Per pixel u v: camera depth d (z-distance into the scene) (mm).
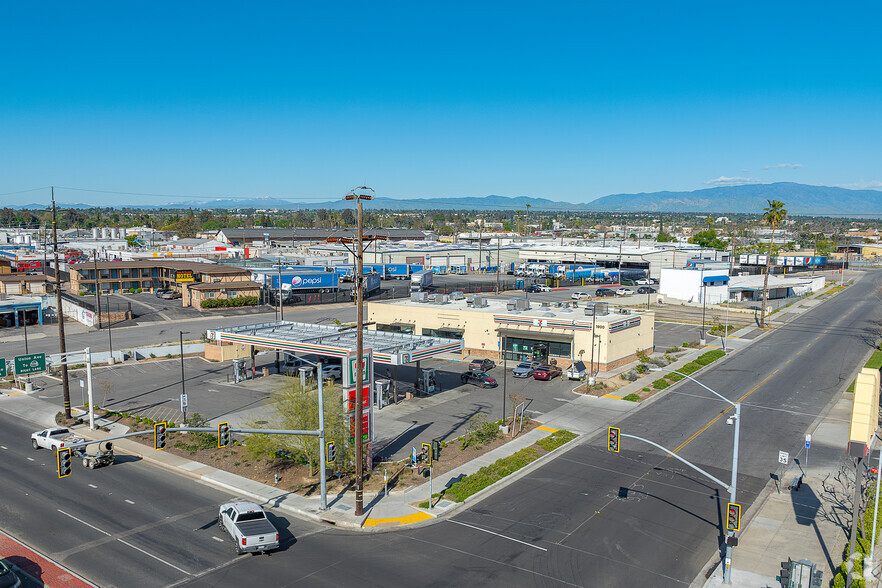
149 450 41344
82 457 39469
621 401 53344
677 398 54906
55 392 56156
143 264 120000
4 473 37188
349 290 124750
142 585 25078
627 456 40719
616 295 126000
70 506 32688
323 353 52156
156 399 53438
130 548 28234
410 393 54094
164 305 104812
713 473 37812
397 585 25156
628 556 27781
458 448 41375
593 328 62750
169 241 196500
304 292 119625
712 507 33094
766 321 98688
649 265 155250
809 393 56531
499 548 28406
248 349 71125
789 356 72625
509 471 37469
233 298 103812
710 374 63656
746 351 75562
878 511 32625
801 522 31438
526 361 64812
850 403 53406
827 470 38438
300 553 27938
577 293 127312
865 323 97375
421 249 172000
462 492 34281
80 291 114062
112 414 49125
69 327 86750
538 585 25266
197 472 37594
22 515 31500
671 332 88375
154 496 34219
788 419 48844
